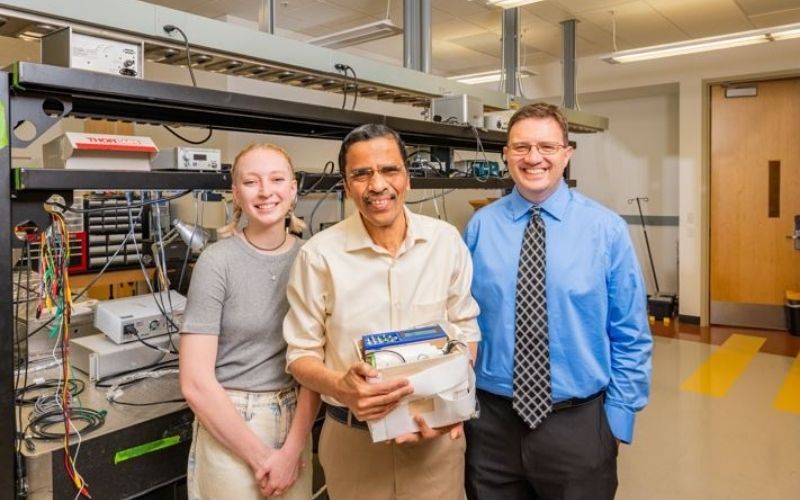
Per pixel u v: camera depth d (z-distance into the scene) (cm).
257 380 129
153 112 176
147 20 157
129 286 339
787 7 434
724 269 553
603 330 143
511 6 349
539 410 138
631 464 273
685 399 357
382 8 439
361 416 105
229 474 125
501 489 148
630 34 505
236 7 430
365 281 121
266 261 131
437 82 259
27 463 131
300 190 195
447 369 109
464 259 133
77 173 129
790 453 281
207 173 154
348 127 206
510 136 144
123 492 144
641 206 626
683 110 541
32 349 190
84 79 125
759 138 526
